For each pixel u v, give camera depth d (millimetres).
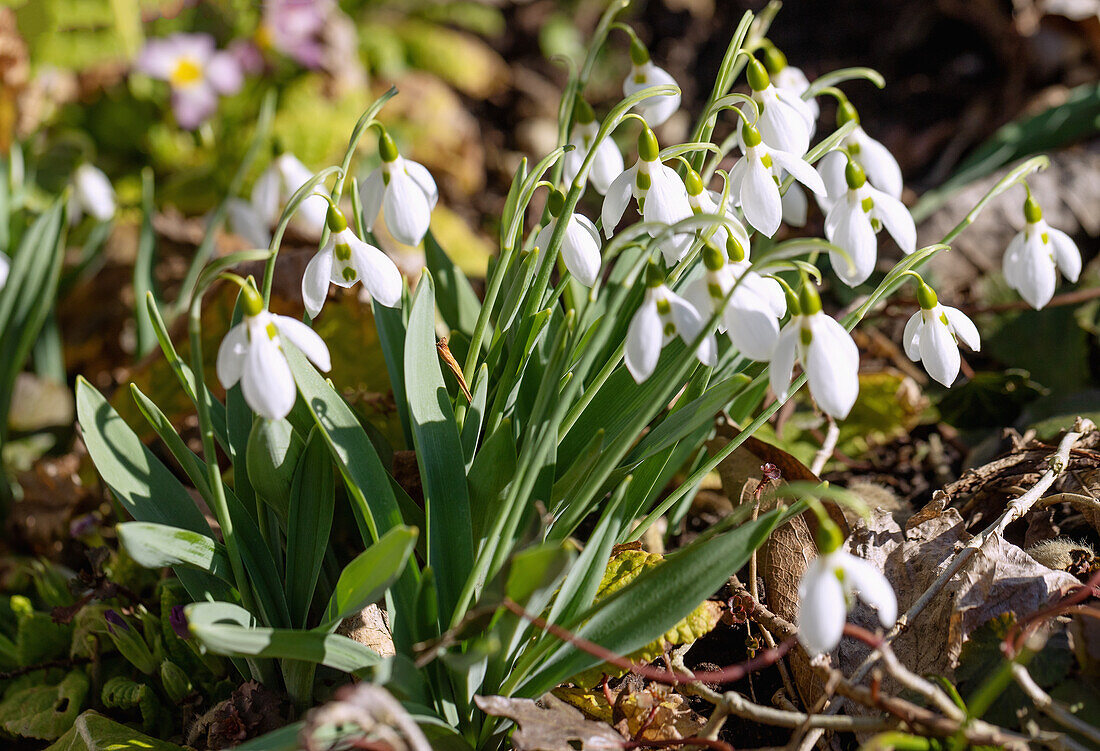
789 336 632
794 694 694
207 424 645
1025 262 697
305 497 674
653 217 656
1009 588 683
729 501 786
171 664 711
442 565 667
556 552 612
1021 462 737
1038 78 1229
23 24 1277
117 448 671
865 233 671
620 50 1645
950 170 1202
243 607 673
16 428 891
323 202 745
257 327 626
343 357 812
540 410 654
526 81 1647
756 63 672
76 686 734
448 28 1694
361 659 652
